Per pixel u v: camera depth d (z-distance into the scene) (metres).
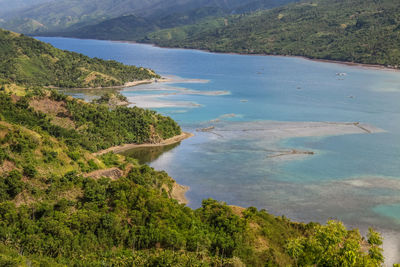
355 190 113.94
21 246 69.19
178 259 68.25
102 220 77.94
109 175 108.31
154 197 90.19
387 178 122.44
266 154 144.62
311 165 133.12
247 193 112.31
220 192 113.06
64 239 71.69
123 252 72.06
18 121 143.12
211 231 82.06
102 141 151.50
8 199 84.12
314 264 61.28
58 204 84.38
